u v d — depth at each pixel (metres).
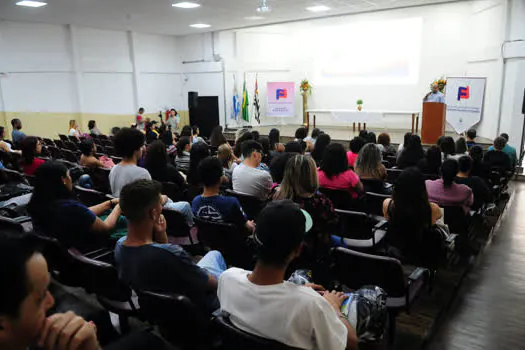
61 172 2.36
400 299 2.16
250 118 14.59
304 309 1.22
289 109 14.34
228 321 1.35
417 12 11.98
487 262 3.53
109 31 12.86
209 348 1.67
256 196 3.41
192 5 9.04
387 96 12.95
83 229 2.32
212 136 6.10
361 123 13.61
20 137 8.00
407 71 12.47
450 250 3.12
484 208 4.16
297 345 1.25
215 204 2.63
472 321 2.63
